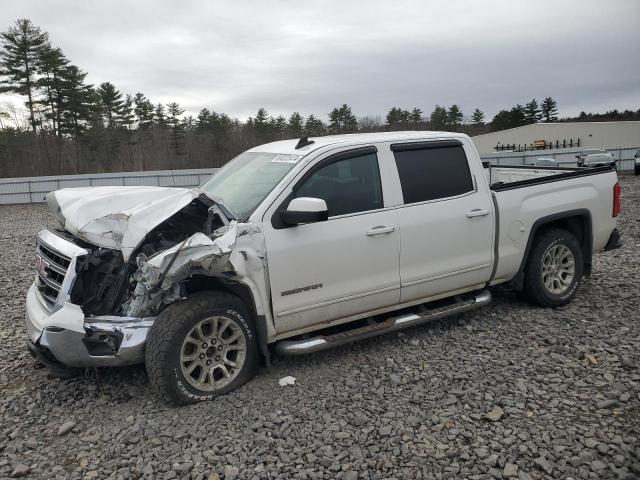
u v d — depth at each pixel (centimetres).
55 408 400
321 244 427
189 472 316
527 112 11125
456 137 511
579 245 579
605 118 11094
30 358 498
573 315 546
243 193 444
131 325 387
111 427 370
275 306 416
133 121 6331
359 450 329
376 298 461
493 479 298
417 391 400
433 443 334
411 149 482
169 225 443
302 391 409
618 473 297
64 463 332
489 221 511
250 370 419
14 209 2214
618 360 438
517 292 611
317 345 430
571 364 435
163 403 397
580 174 575
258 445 339
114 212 418
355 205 447
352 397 396
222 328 401
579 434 337
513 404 376
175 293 396
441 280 493
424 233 474
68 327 375
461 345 484
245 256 396
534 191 541
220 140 6412
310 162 435
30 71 4738
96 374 415
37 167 5100
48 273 427
